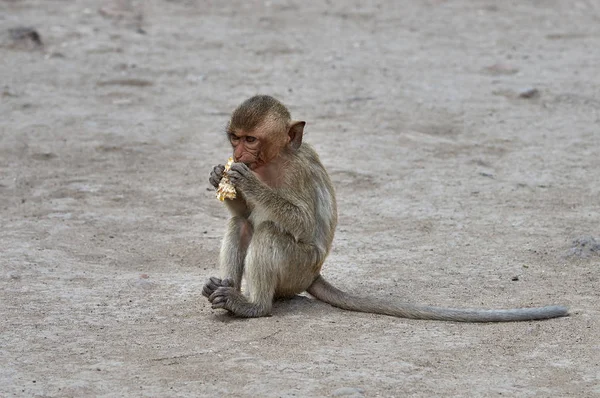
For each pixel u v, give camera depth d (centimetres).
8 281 1180
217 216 1502
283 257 1057
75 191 1586
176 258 1309
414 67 2530
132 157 1783
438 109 2130
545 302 1122
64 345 980
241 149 1043
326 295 1107
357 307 1089
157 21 3047
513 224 1439
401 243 1357
